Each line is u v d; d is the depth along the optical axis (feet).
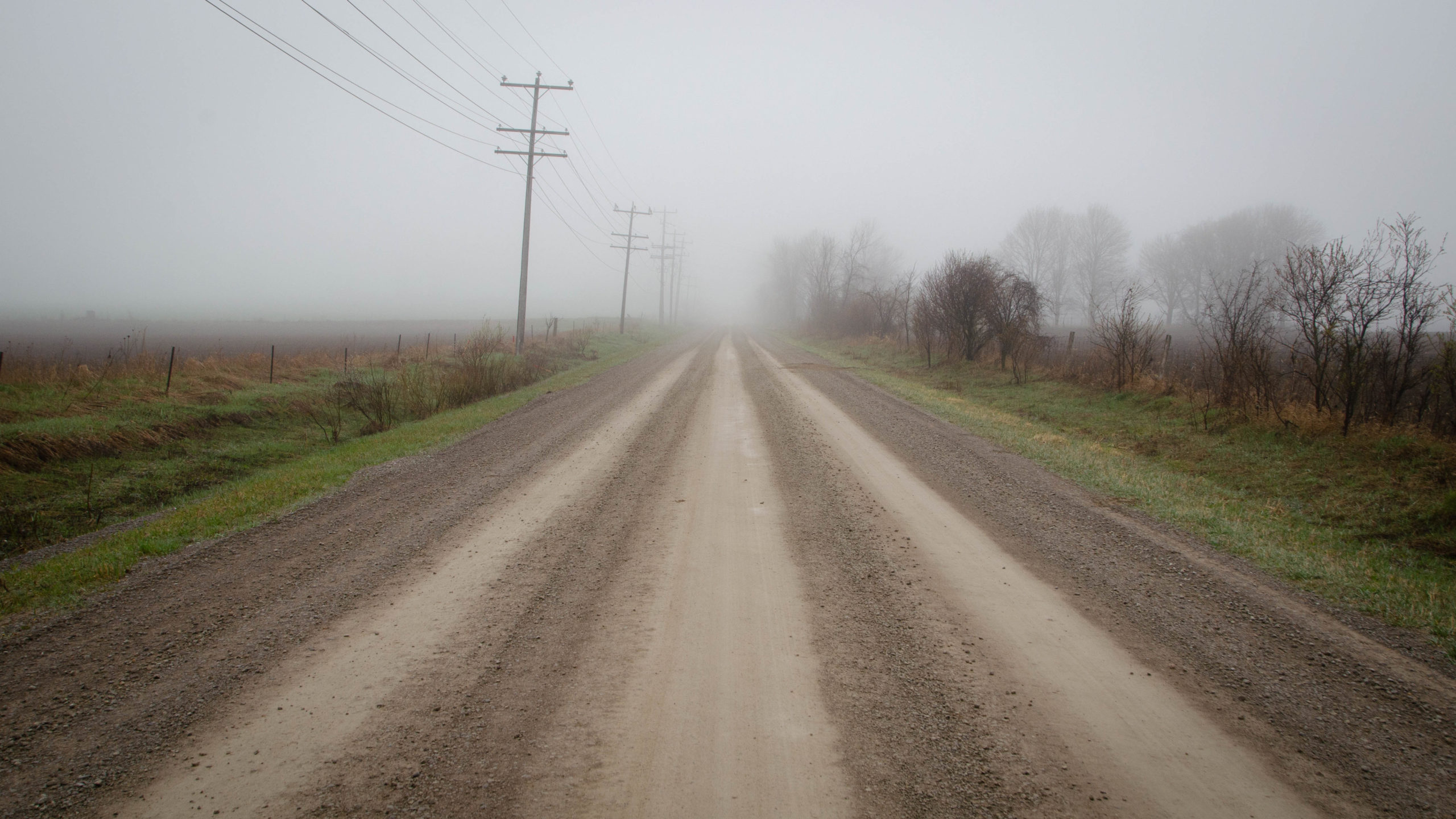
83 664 11.50
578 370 73.31
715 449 30.07
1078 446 32.22
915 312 82.79
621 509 20.92
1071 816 8.07
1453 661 11.83
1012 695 10.65
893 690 10.78
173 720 9.90
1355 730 9.76
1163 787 8.57
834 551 17.19
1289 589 15.08
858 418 38.78
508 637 12.50
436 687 10.80
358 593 14.51
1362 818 7.99
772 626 13.01
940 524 19.39
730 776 8.79
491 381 53.16
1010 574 15.65
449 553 16.98
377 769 8.87
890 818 8.03
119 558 16.56
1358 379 28.32
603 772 8.85
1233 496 24.36
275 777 8.70
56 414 32.48
